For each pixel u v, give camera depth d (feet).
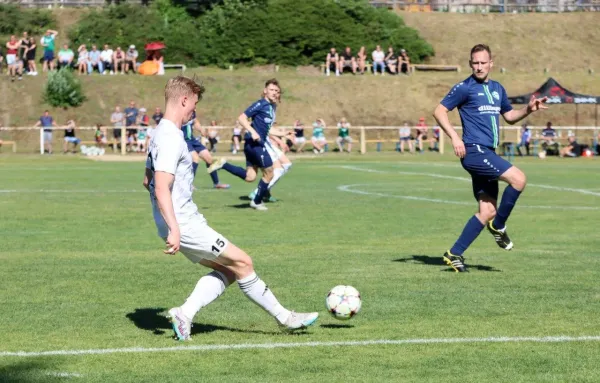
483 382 43.78
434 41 442.09
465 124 76.02
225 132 361.71
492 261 82.74
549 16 464.65
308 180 197.88
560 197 153.58
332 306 55.31
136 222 114.11
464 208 133.49
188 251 51.65
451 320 57.52
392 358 48.16
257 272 76.28
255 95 377.30
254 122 129.80
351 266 79.61
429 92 387.96
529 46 444.55
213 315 59.16
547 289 68.33
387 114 375.66
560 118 379.96
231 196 153.89
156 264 80.69
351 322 57.00
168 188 49.34
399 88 387.55
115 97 366.43
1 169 238.48
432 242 96.12
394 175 215.92
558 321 57.21
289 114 371.15
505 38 447.42
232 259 51.70
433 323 56.70
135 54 389.60
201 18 431.84
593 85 400.26
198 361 47.47
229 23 421.59
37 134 348.18
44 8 438.40
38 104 358.02
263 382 43.62
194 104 51.21
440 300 64.08
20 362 47.09
